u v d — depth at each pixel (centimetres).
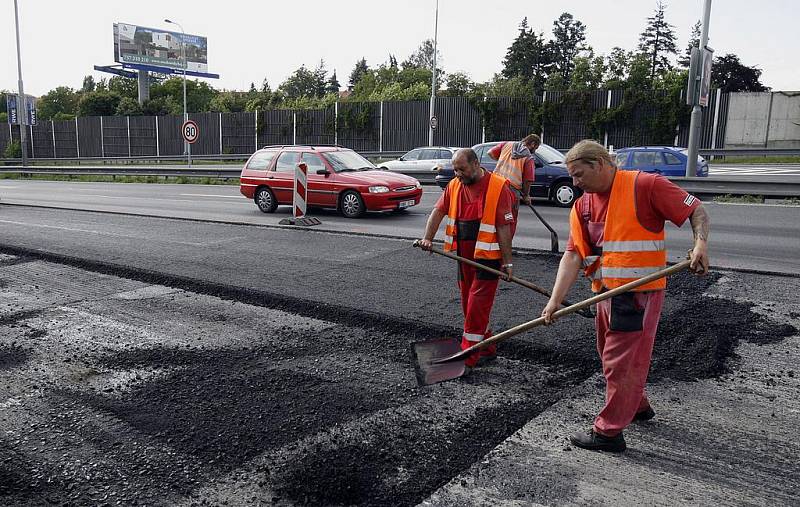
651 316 340
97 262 861
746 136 3016
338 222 1253
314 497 319
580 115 3228
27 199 1873
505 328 560
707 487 321
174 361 508
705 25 1543
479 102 3444
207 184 2519
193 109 8256
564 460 349
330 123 3894
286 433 385
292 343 546
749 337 525
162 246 989
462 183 479
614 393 348
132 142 4625
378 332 573
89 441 381
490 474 336
